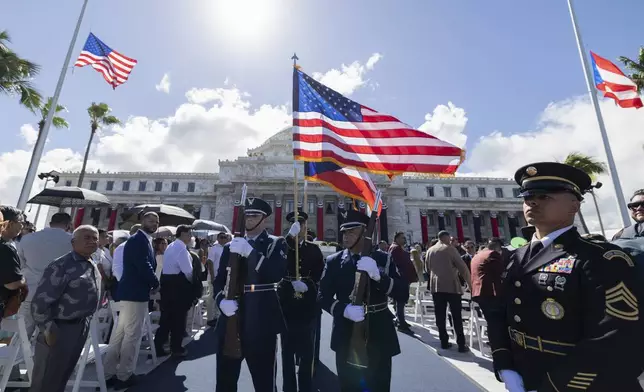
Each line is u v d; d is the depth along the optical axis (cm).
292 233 468
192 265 731
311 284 506
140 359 620
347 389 334
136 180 5912
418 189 6050
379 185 5241
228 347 341
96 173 5900
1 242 366
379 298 362
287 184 5134
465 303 929
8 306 361
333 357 677
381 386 333
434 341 807
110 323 700
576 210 213
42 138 1288
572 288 186
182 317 644
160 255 818
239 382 517
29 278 521
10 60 1509
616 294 167
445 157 553
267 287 369
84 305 375
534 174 218
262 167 5316
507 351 215
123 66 1415
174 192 5859
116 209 5541
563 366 166
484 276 583
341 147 546
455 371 582
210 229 1562
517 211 5959
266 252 381
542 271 203
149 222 548
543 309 194
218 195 5309
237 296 362
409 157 557
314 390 501
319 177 575
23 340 425
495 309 235
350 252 392
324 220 5247
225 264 384
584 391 156
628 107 1216
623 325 159
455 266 731
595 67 1329
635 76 1698
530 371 194
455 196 6062
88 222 5675
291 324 465
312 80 580
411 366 610
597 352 158
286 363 445
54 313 361
